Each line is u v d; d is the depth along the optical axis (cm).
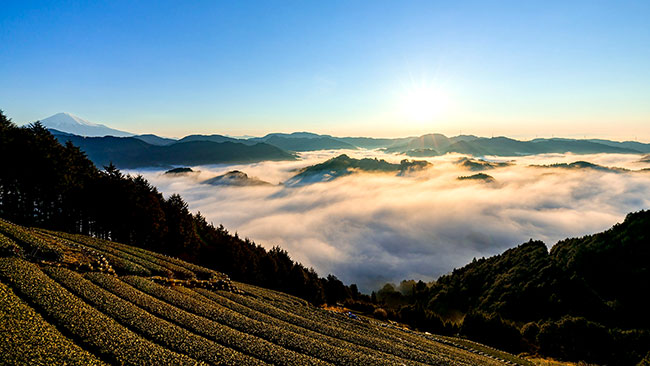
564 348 5816
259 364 2552
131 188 6894
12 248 3456
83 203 6600
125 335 2448
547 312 7812
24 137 5959
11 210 6091
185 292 4434
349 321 5969
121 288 3559
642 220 8656
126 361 2133
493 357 5453
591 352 5553
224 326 3312
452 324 8338
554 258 9981
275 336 3384
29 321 2247
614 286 7750
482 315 7294
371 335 4997
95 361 2045
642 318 6594
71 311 2566
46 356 1922
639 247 8038
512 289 9338
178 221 7931
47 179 6050
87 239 5544
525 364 5262
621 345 5456
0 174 5709
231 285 5634
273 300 6009
